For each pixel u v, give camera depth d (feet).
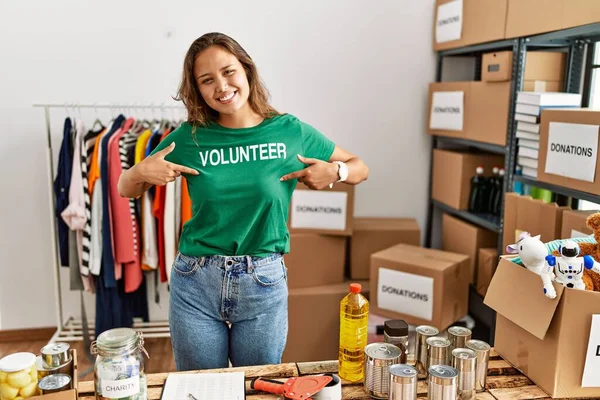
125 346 3.87
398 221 10.72
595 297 4.20
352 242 9.91
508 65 8.06
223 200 5.12
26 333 10.59
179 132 5.34
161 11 9.98
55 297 10.55
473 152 10.22
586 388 4.38
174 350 5.57
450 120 9.88
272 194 5.19
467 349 4.36
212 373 4.64
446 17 9.98
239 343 5.53
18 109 9.94
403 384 4.07
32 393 3.82
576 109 6.55
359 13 10.45
